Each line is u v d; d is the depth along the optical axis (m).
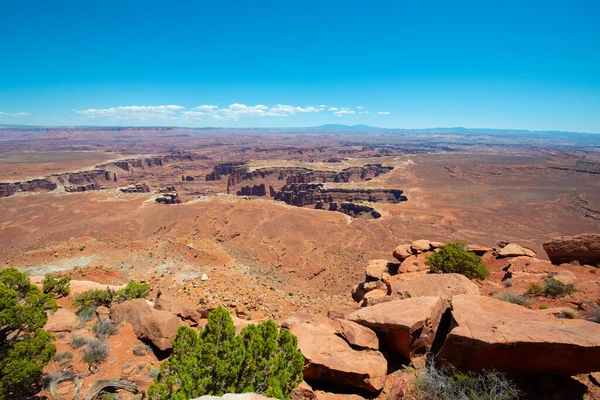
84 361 13.59
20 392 10.64
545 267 20.09
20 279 12.74
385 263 27.78
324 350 11.28
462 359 9.66
